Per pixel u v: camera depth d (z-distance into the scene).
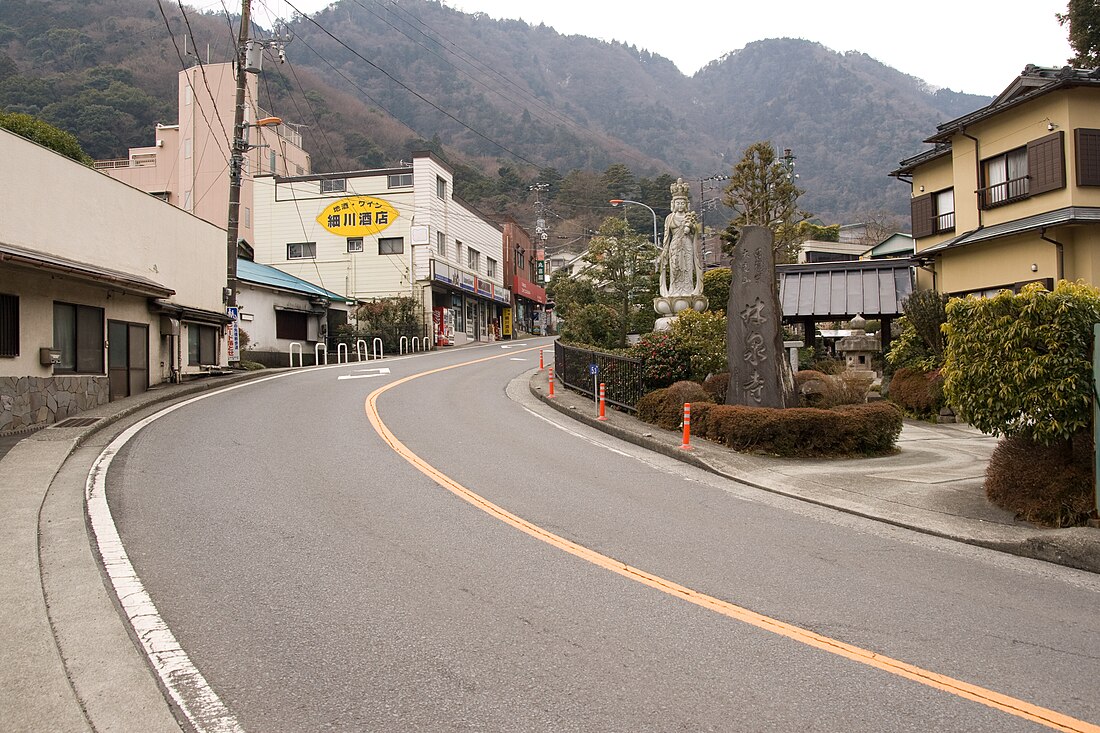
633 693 4.43
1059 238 18.98
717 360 17.41
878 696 4.46
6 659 4.76
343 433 13.91
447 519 8.38
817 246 56.16
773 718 4.17
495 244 58.12
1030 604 6.21
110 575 6.36
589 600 6.00
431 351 41.22
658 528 8.35
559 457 12.53
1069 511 8.23
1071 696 4.52
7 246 12.88
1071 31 23.70
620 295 32.06
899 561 7.39
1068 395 8.19
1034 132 19.75
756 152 33.00
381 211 44.03
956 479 10.95
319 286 44.25
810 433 13.05
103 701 4.30
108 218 17.20
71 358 15.38
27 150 14.01
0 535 7.31
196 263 22.69
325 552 7.09
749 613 5.80
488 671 4.70
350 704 4.28
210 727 4.03
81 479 9.88
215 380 21.88
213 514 8.31
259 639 5.14
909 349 20.05
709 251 53.94
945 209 24.05
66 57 69.31
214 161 51.53
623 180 84.88
